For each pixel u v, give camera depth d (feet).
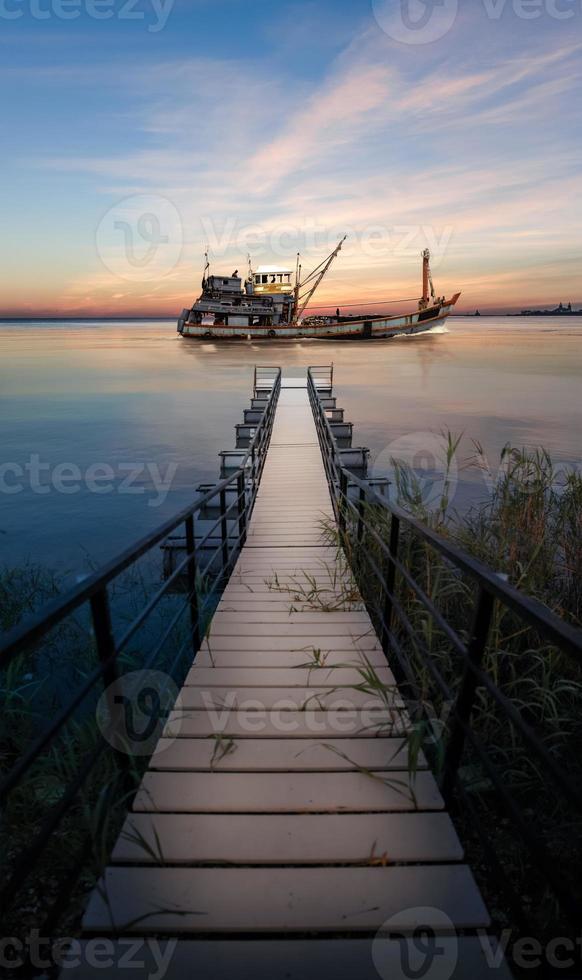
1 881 6.91
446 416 92.32
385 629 10.32
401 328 296.10
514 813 4.86
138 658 14.71
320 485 30.53
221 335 294.46
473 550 15.15
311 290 280.10
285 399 66.74
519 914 5.11
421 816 6.61
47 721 12.15
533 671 11.69
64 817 8.00
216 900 5.50
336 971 4.86
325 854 6.03
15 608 17.92
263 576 16.92
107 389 152.66
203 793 6.98
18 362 278.67
